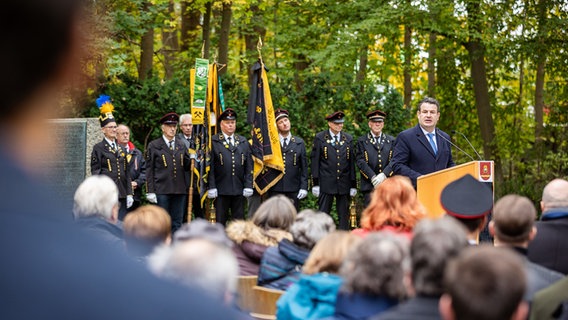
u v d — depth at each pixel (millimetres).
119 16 14289
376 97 15180
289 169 12445
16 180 611
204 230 2787
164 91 13789
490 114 18938
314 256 3639
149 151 11609
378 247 2975
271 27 19375
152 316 595
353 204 13070
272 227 5027
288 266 4359
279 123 12516
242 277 4484
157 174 11578
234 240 4879
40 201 617
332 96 14945
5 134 627
